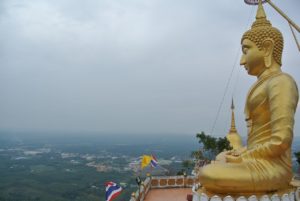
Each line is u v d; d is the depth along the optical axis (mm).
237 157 14836
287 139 13695
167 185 27656
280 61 16266
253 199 13234
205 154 29000
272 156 14008
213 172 13688
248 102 16047
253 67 16422
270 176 13469
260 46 16156
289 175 14234
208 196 13758
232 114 27281
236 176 13367
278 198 13453
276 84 14633
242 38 16984
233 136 26766
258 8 17172
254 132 15523
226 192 13695
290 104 14117
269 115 15031
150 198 24031
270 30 16156
